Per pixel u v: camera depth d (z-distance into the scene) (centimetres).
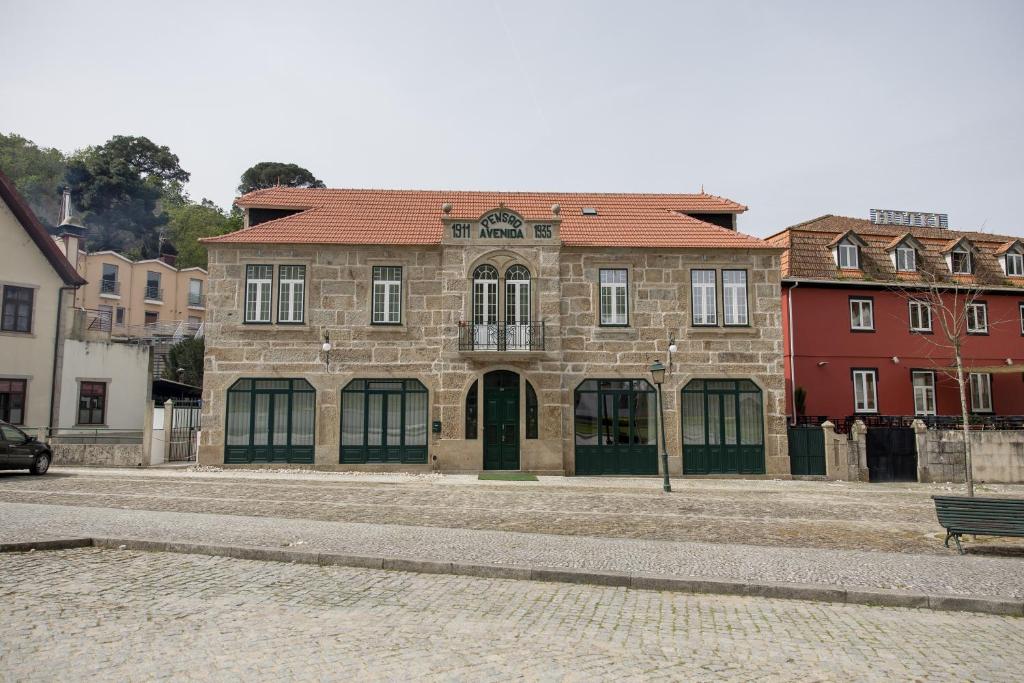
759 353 2452
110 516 1266
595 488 1978
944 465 2420
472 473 2312
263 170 8812
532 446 2336
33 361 2900
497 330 2361
